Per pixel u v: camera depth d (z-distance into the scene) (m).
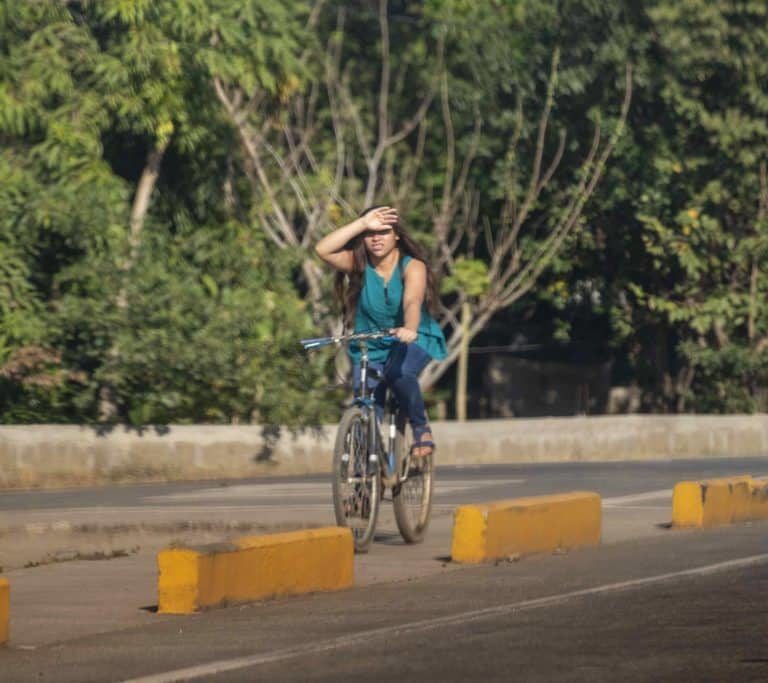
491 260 68.19
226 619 22.41
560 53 64.69
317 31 68.56
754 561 27.48
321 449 50.03
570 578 25.89
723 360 66.69
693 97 65.88
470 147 64.62
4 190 50.94
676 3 64.12
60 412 49.91
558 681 18.11
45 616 22.95
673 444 58.94
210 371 49.22
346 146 65.81
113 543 31.59
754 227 66.62
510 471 48.06
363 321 29.44
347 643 20.45
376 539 31.53
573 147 64.75
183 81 54.53
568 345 78.50
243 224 60.22
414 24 68.75
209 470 47.53
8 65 53.25
